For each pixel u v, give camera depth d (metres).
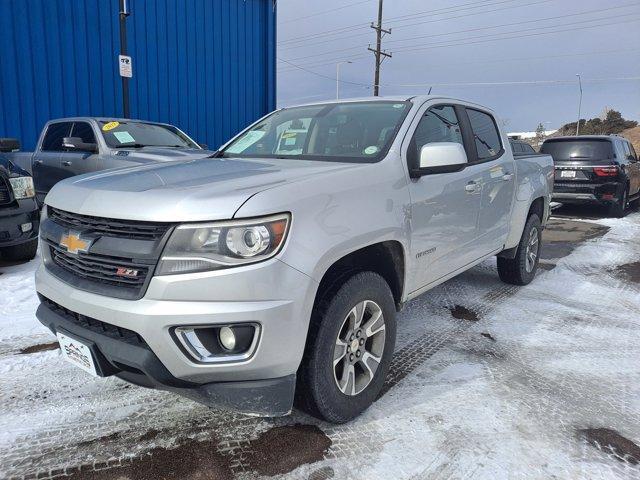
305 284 2.18
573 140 11.14
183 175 2.63
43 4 9.41
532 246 5.43
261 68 13.64
